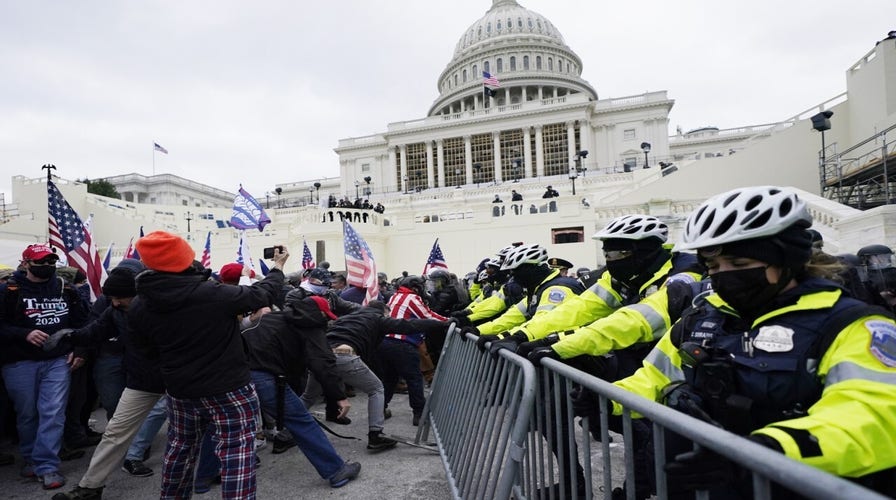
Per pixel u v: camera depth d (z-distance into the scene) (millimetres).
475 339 3422
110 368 4707
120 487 3850
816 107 21203
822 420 1089
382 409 4551
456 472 3395
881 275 3578
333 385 3947
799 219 1321
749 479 1202
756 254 1342
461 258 21547
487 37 83625
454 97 80875
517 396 2480
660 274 2490
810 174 20812
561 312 2818
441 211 25641
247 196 12227
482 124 64250
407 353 5352
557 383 2215
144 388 3484
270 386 3643
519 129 63500
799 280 1436
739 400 1323
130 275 3553
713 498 1338
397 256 22438
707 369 1449
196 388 2662
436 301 7664
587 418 1951
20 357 3986
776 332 1341
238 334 2855
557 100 63344
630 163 61688
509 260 3664
